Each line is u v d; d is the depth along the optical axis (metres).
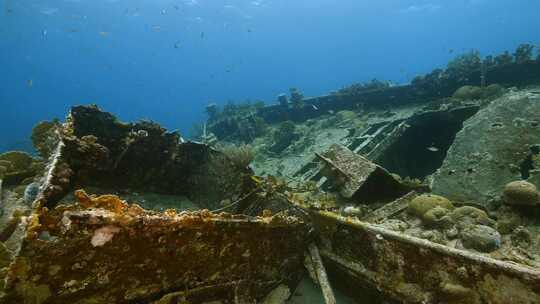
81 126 5.10
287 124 11.68
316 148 9.88
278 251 3.64
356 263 3.90
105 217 2.29
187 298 2.85
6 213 4.32
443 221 4.09
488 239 3.58
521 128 5.27
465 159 5.34
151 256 2.57
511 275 2.67
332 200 5.20
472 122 5.91
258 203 5.11
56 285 2.23
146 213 2.58
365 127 10.32
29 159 5.73
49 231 2.20
